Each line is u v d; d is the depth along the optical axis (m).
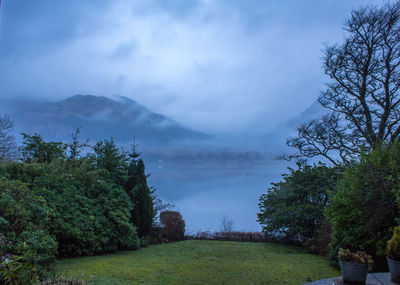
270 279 5.22
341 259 3.93
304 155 12.91
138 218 9.30
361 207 5.21
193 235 12.03
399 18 10.23
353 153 8.78
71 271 5.18
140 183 9.60
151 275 5.29
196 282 4.97
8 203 4.47
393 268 3.81
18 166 6.87
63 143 9.43
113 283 4.55
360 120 11.49
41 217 5.19
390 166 4.95
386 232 4.94
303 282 4.99
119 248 8.30
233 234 11.61
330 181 9.30
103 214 7.98
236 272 5.75
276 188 10.60
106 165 9.41
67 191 7.28
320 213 9.20
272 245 9.62
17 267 3.48
